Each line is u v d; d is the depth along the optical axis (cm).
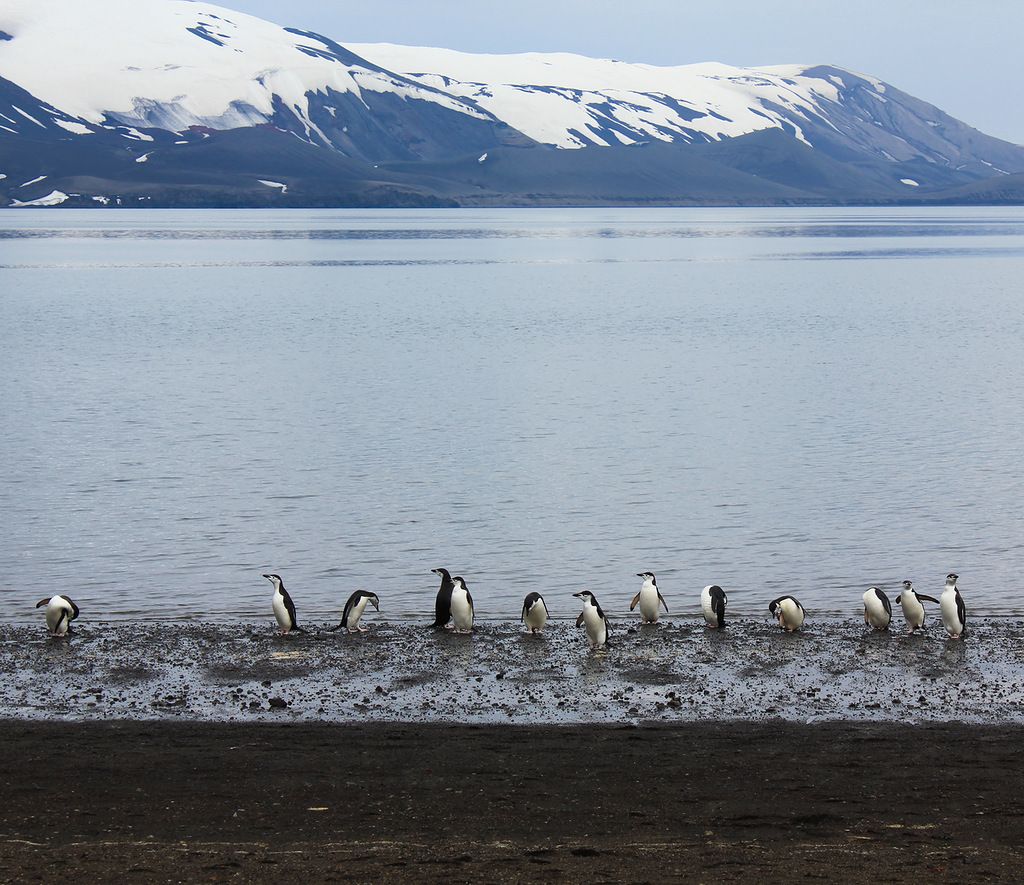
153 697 1959
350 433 4759
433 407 5400
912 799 1473
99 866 1224
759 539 3173
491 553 3048
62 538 3167
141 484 3828
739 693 1981
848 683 2033
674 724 1822
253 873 1205
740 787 1521
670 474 4000
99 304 10725
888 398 5634
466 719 1858
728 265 17038
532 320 9506
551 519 3397
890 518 3388
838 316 9819
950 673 2086
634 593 2703
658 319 9600
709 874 1204
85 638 2303
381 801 1463
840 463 4172
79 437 4625
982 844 1308
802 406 5422
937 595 2677
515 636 2339
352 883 1180
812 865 1232
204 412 5225
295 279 14150
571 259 18550
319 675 2083
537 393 5809
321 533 3238
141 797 1475
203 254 19675
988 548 3073
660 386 6044
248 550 3066
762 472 4025
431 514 3453
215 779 1548
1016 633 2344
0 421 4953
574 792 1499
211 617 2506
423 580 2808
